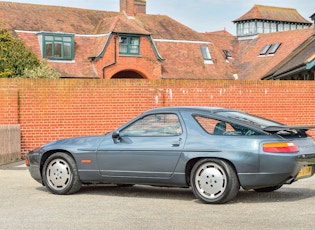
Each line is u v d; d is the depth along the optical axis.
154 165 8.75
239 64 54.41
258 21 65.81
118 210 7.90
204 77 40.91
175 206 8.21
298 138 8.61
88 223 6.98
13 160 16.66
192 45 42.53
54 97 17.88
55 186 9.48
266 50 52.69
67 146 9.40
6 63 27.73
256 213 7.52
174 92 18.73
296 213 7.46
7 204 8.48
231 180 8.21
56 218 7.32
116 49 37.94
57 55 37.16
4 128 15.93
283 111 19.62
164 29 43.22
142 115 9.10
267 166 8.12
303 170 8.49
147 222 7.01
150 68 38.88
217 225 6.77
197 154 8.41
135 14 44.44
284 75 33.50
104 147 9.13
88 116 18.12
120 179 9.06
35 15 39.56
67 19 40.53
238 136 8.34
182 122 8.77
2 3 41.06
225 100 19.12
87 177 9.29
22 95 17.64
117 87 18.33
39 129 17.78
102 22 40.81
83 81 18.08
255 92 19.39
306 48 38.94
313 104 19.80
